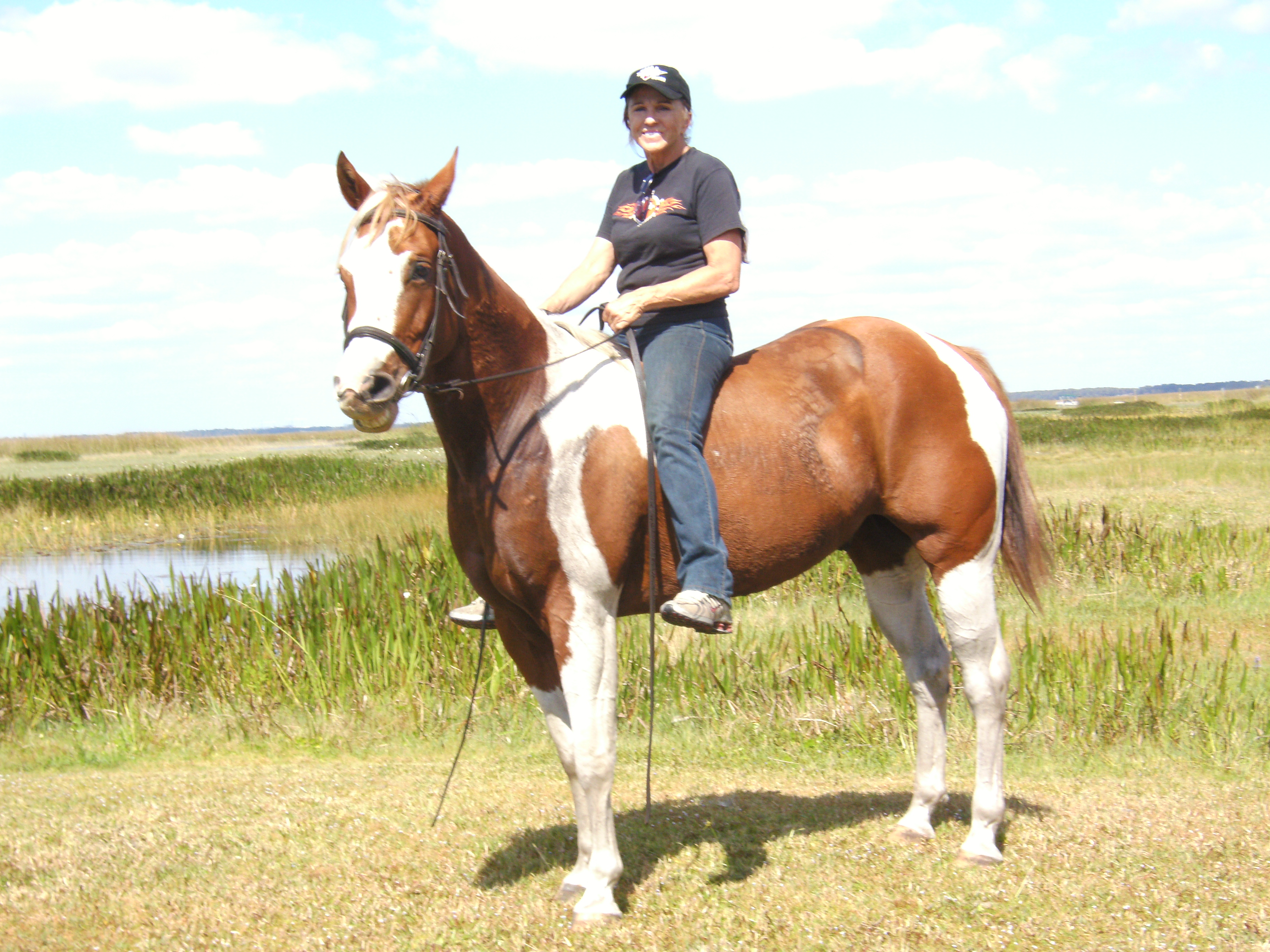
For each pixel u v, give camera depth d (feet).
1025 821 13.99
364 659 22.25
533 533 10.91
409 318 9.98
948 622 12.74
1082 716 18.79
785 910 11.49
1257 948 10.31
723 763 18.34
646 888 12.17
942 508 12.42
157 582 41.09
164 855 13.43
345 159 10.70
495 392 11.01
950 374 12.82
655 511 11.14
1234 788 15.69
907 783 16.93
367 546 45.62
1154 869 12.23
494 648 22.34
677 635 25.45
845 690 20.18
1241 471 60.23
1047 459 78.28
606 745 11.24
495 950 10.83
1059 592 30.78
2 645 22.95
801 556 12.26
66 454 133.08
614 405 11.45
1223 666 19.24
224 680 22.43
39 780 17.48
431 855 13.47
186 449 145.38
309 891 12.30
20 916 11.62
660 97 12.20
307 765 18.76
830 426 12.22
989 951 10.51
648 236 12.16
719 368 11.84
